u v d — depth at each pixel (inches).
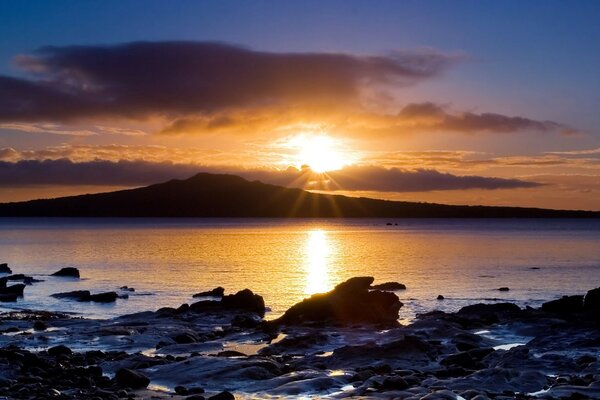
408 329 1283.2
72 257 3981.3
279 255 4215.1
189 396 761.6
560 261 3587.6
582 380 810.8
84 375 903.1
